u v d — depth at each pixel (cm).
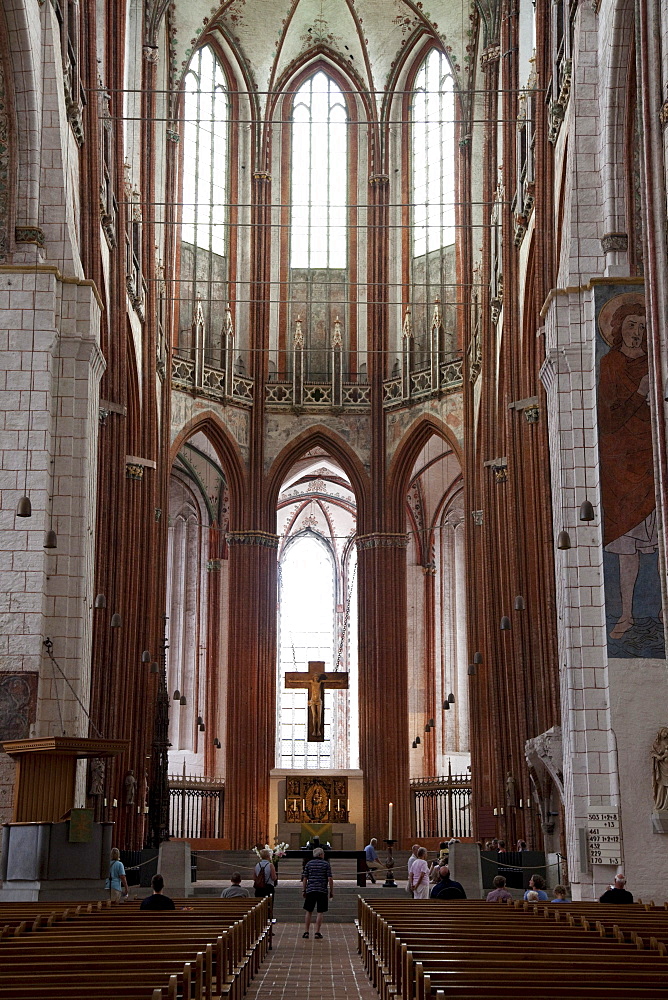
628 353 2578
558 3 3167
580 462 2622
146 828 4181
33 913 1548
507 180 4081
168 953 1020
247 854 4734
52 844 2284
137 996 808
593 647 2511
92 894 2289
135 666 4206
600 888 2367
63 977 890
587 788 2441
